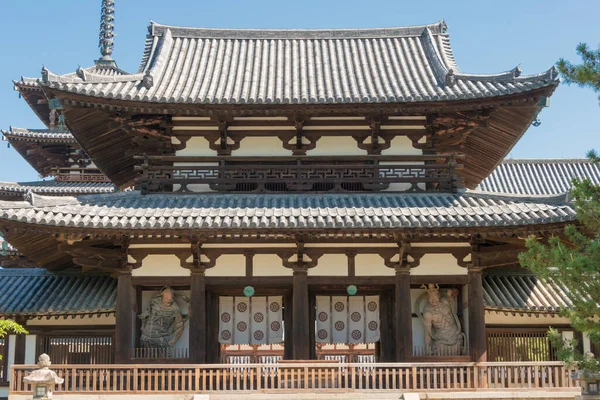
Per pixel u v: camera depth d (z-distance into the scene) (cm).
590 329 1670
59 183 4312
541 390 2108
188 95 2389
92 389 2080
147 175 2411
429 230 2172
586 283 1709
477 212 2200
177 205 2309
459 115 2438
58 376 2086
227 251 2328
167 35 2958
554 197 2217
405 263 2312
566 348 1720
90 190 4159
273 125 2500
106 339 2511
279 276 2319
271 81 2655
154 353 2305
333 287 2392
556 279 1722
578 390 2106
